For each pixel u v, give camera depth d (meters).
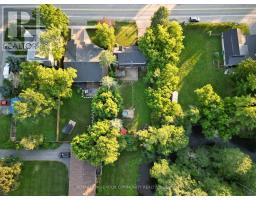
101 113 93.31
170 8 102.81
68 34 100.12
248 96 90.06
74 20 101.50
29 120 96.94
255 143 99.44
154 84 97.44
